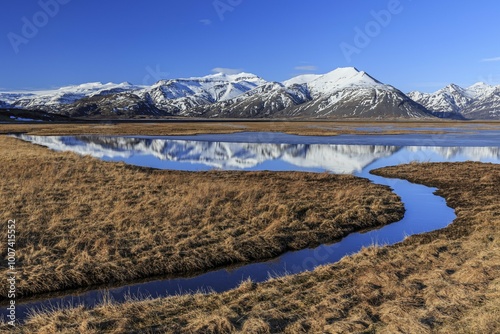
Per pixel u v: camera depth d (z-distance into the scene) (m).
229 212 20.39
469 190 29.06
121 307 10.77
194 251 15.53
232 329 9.20
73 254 14.73
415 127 139.75
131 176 30.47
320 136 86.81
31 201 21.08
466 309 9.42
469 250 14.59
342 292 11.12
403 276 12.40
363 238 18.67
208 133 95.44
